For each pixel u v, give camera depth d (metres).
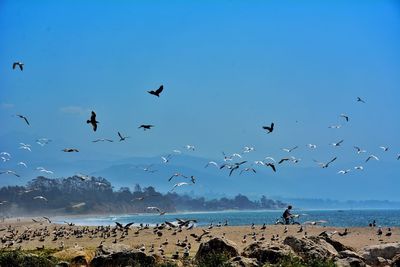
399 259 36.75
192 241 54.31
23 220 188.00
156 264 36.25
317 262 33.16
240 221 167.00
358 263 34.72
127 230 64.06
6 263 35.34
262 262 34.62
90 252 39.53
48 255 38.69
